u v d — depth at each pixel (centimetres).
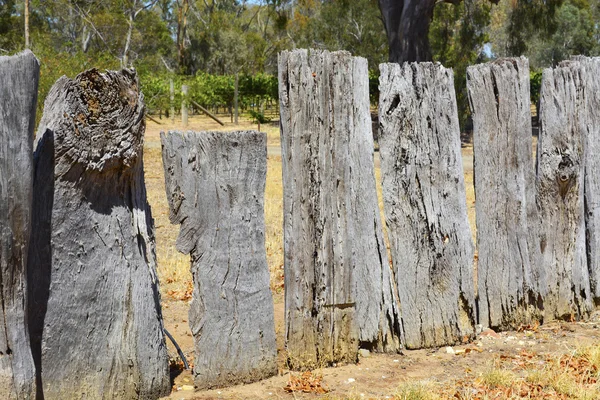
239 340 414
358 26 3888
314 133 435
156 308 397
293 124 432
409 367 444
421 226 473
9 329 327
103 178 367
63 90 355
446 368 443
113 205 376
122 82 362
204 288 405
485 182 500
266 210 1070
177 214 398
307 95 433
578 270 534
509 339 494
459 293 486
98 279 368
